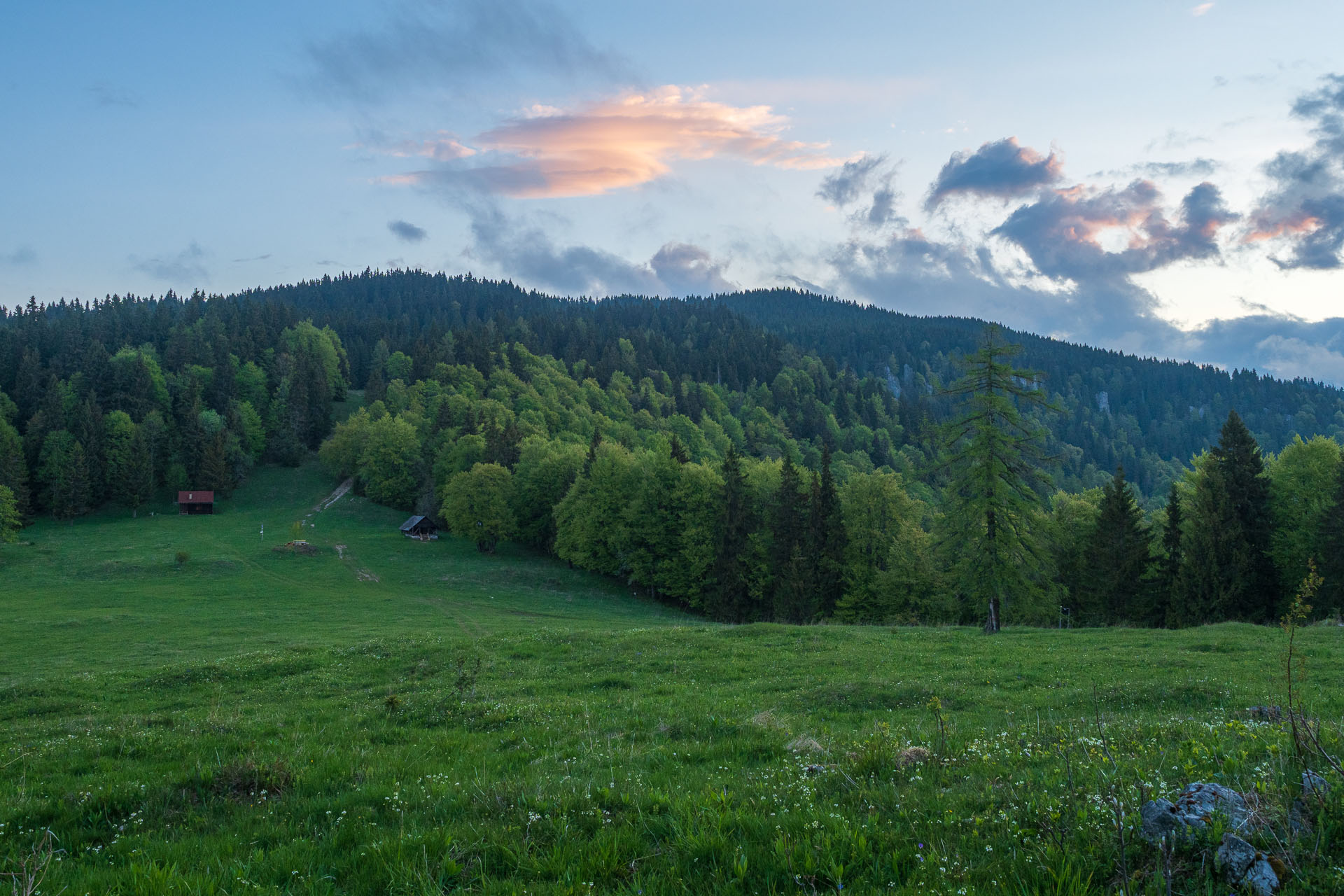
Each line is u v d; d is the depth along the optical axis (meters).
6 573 80.88
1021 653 26.47
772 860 6.16
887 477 68.19
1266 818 5.75
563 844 6.95
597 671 24.77
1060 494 69.44
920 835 6.51
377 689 22.61
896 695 19.12
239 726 15.92
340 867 6.89
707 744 12.15
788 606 63.94
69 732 16.64
